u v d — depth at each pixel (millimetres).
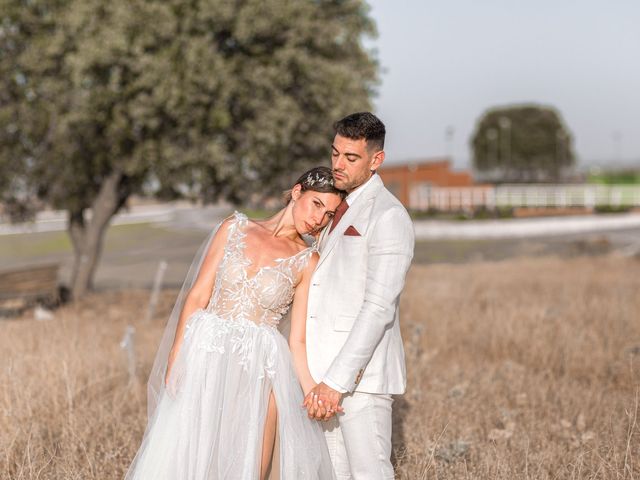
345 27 15250
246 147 14375
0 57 14070
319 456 3666
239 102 13602
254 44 13820
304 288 3756
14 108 14211
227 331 3625
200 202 16625
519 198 60062
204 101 13023
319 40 14047
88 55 12430
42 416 5195
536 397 6328
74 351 6684
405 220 3455
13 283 11625
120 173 15047
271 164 15383
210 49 13047
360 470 3523
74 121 13422
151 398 3965
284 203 3855
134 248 32844
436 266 22062
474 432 5402
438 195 59906
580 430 5500
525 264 21344
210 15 12664
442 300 12305
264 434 3648
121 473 4430
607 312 10320
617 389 6812
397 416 5566
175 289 18250
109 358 7051
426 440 4875
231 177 14938
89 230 15414
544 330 8828
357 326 3357
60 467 4344
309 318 3613
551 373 7164
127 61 12594
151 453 3590
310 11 13820
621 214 59156
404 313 11016
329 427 3793
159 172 13992
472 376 7184
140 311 12266
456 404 6008
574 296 12547
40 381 5680
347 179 3469
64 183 15508
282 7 13102
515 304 11547
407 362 7570
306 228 3662
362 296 3504
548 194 60656
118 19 12484
